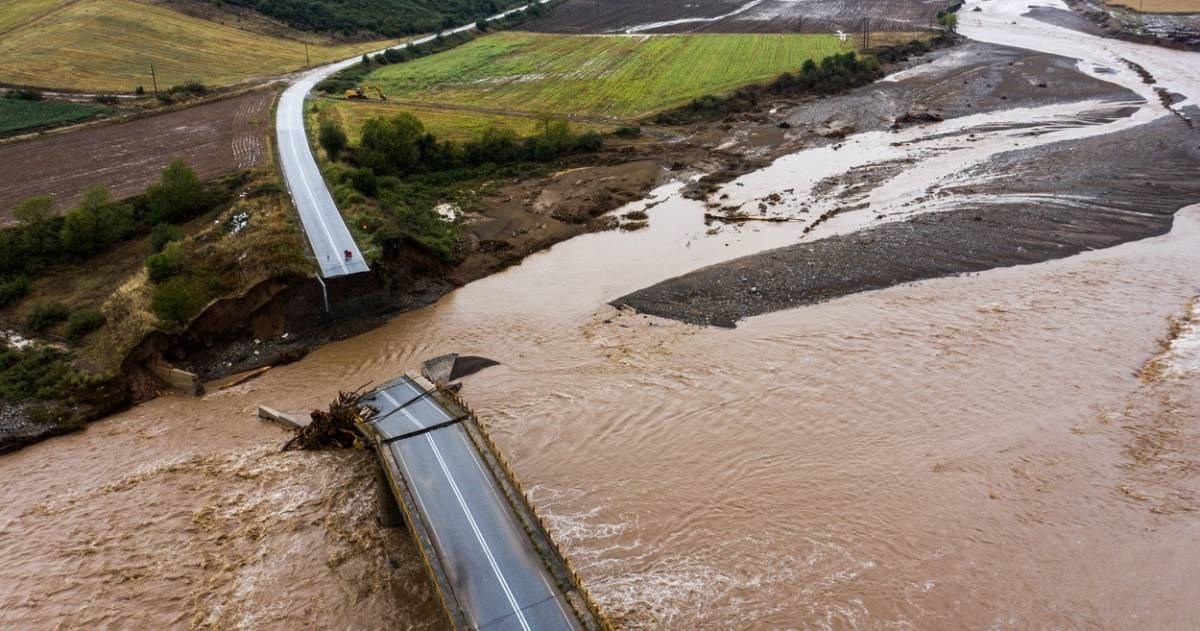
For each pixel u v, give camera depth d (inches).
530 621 1238.3
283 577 1512.1
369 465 1800.0
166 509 1694.1
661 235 3019.2
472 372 2151.8
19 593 1488.7
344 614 1429.6
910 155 3708.2
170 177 2970.0
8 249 2632.9
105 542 1608.0
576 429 1877.5
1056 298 2297.0
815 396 1935.3
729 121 4456.2
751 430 1831.9
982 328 2166.6
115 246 2812.5
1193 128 3644.2
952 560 1448.1
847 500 1603.1
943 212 2945.4
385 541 1593.3
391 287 2556.6
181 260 2517.2
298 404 2060.8
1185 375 1897.1
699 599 1397.6
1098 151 3442.4
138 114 4320.9
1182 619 1314.0
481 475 1576.0
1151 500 1552.7
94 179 3312.0
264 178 3208.7
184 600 1469.0
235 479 1779.0
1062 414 1807.3
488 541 1406.3
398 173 3624.5
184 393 2158.0
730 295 2449.6
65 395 2063.2
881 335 2169.0
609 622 1310.3
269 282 2391.7
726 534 1535.4
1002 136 3870.6
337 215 2864.2
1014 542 1478.8
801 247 2746.1
